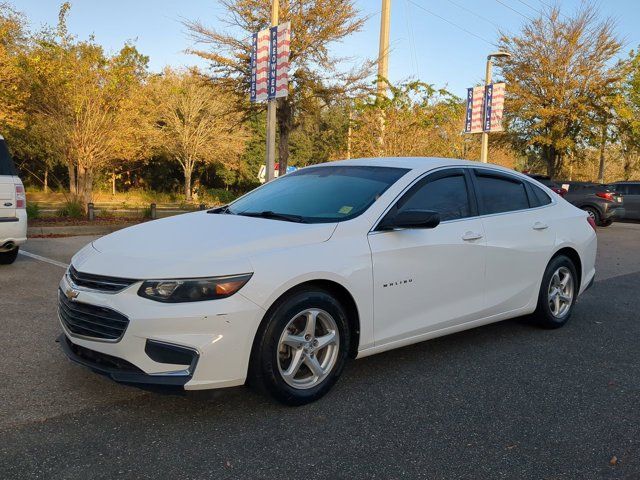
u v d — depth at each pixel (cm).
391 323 390
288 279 328
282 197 443
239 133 3700
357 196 412
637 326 565
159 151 3666
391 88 1656
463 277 437
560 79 2880
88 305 325
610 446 311
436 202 436
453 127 2031
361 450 298
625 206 2131
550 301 534
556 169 3180
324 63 1964
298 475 273
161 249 336
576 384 402
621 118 2889
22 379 382
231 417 332
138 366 307
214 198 3581
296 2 1883
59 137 1866
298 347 343
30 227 1296
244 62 2012
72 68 1788
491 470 282
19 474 266
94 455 285
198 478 268
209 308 306
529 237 496
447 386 391
